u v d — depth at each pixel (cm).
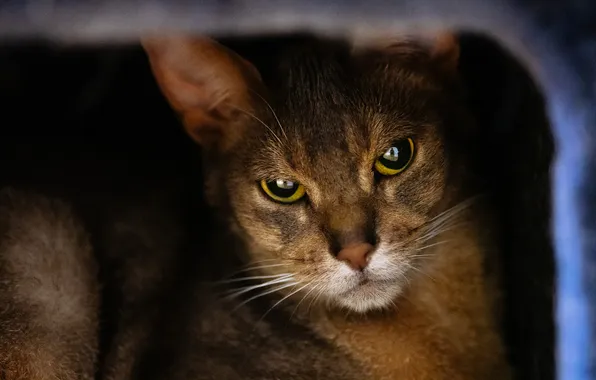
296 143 51
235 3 43
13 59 56
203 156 54
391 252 50
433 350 53
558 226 46
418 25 44
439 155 51
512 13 44
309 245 51
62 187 56
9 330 54
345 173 50
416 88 52
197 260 55
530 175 50
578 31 44
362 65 51
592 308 46
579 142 45
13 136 58
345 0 43
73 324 55
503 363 53
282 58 52
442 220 52
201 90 53
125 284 55
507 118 53
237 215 53
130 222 56
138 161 58
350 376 53
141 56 57
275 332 53
